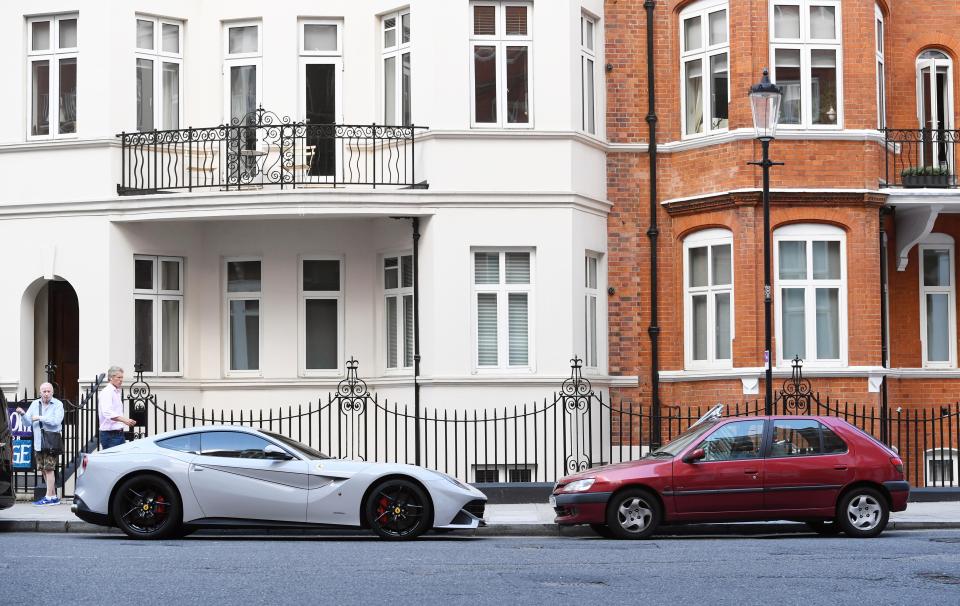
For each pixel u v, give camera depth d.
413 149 22.80
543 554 14.75
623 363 24.30
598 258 24.28
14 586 11.91
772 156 23.34
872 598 11.50
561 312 22.91
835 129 23.55
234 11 24.36
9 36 23.89
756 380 22.98
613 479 17.03
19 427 21.50
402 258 23.73
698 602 11.26
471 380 22.66
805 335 23.34
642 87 24.53
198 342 24.25
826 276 23.42
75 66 23.75
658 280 24.31
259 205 22.55
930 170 24.52
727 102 23.88
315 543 16.25
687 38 24.52
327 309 24.39
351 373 24.06
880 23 24.94
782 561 13.96
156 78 24.00
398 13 23.98
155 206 22.91
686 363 24.27
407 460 22.64
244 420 23.98
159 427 23.45
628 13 24.58
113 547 15.39
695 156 23.98
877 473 17.14
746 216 23.23
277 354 24.17
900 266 24.98
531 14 23.36
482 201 22.84
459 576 12.74
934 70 25.59
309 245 24.17
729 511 17.02
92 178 23.27
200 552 14.81
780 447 17.20
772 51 23.66
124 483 16.64
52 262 23.36
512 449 22.72
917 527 18.59
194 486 16.52
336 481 16.59
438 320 22.72
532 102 23.22
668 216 24.39
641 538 17.00
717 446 17.25
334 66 24.39
